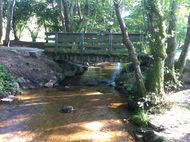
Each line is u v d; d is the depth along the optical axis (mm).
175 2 13703
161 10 12539
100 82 17766
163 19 12109
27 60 17344
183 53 14992
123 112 11930
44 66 17625
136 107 11812
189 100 12250
